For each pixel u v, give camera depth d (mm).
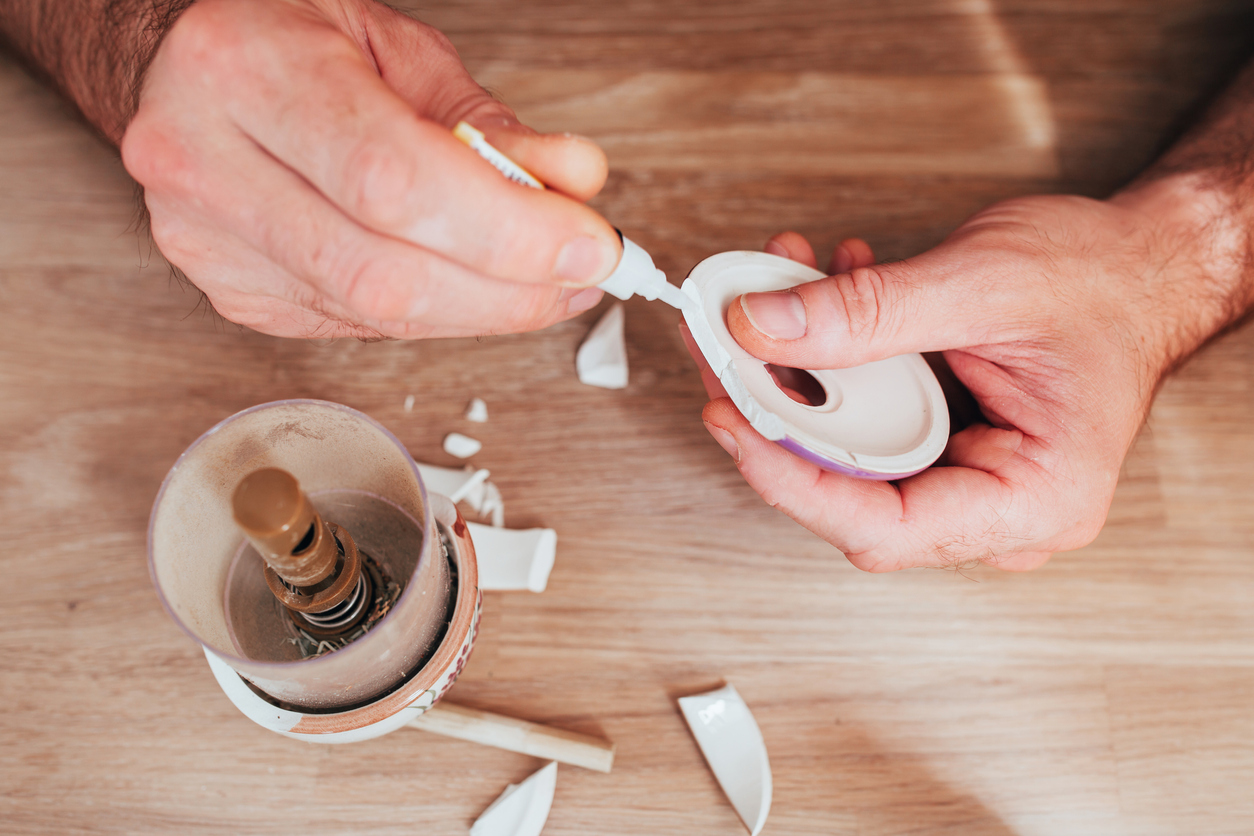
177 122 220
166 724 290
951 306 280
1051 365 291
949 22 381
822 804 291
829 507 279
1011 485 286
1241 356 338
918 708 300
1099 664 305
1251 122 337
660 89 367
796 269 293
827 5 382
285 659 249
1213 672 305
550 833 285
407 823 285
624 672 301
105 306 332
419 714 256
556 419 326
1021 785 294
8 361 325
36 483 313
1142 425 307
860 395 285
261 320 270
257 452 238
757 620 307
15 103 353
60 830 281
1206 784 295
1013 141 365
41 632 298
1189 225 320
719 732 292
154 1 284
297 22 218
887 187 355
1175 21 384
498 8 376
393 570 260
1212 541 318
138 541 308
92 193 344
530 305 242
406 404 326
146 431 320
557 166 231
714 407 277
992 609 310
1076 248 303
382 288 225
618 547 313
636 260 243
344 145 211
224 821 283
